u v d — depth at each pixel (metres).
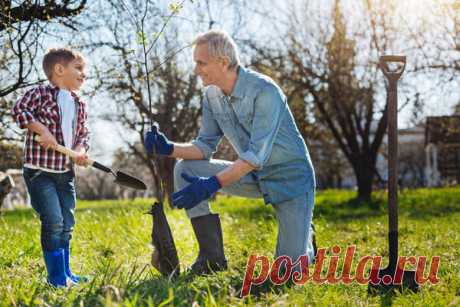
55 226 3.87
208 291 2.95
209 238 4.06
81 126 4.18
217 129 4.23
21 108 3.87
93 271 4.25
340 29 15.37
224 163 4.18
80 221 7.42
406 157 43.44
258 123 3.72
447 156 31.17
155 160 3.91
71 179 4.09
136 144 20.73
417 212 11.06
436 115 15.94
